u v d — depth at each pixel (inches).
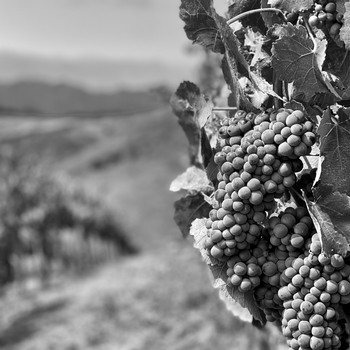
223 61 65.9
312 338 58.4
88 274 588.4
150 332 382.9
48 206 593.6
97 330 401.4
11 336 405.4
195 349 340.5
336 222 57.8
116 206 777.6
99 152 1163.3
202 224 65.4
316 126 61.0
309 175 60.4
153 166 1033.5
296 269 58.4
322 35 60.7
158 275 484.1
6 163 591.5
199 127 72.2
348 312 62.0
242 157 58.4
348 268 58.1
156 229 748.6
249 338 227.1
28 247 576.7
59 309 455.8
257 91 63.4
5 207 566.3
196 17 64.1
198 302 407.2
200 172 75.3
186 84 69.7
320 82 60.0
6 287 543.8
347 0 58.7
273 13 64.0
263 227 61.1
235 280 60.1
